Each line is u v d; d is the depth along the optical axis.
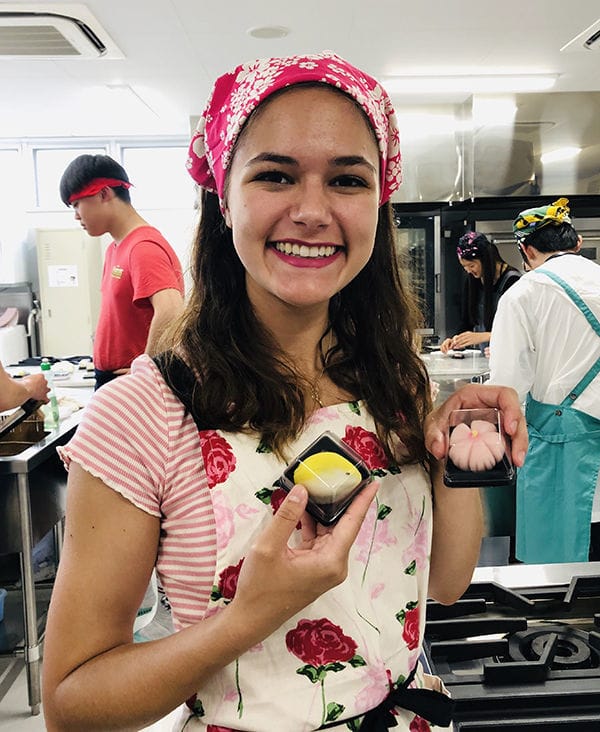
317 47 3.41
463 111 4.32
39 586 2.69
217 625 0.58
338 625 0.67
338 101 0.64
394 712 0.71
